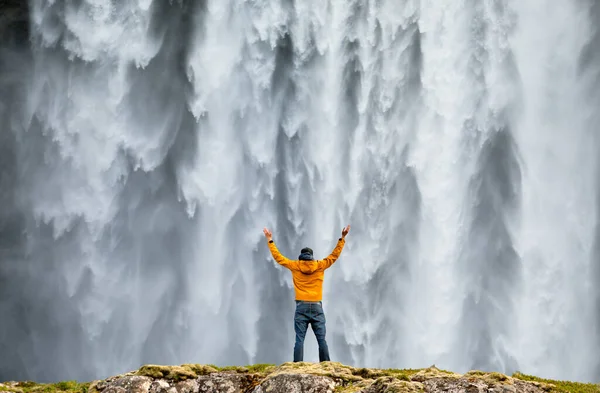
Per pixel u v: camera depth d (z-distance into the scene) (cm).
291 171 3950
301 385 1312
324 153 3950
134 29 4019
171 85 4000
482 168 3778
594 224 3650
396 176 3847
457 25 3900
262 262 3903
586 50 3747
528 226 3697
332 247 3850
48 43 4012
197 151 3959
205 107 3981
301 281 1523
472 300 3675
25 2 4009
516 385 1302
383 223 3822
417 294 3722
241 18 4047
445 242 3756
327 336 3694
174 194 3947
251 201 3931
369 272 3778
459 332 3641
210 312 3869
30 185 3944
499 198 3750
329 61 4012
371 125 3922
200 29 4038
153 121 3975
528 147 3750
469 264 3716
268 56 4025
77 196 3922
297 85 4006
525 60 3803
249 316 3866
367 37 4003
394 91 3925
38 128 3962
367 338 3697
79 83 3966
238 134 3972
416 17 3950
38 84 3994
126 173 3928
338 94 3981
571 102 3747
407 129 3878
